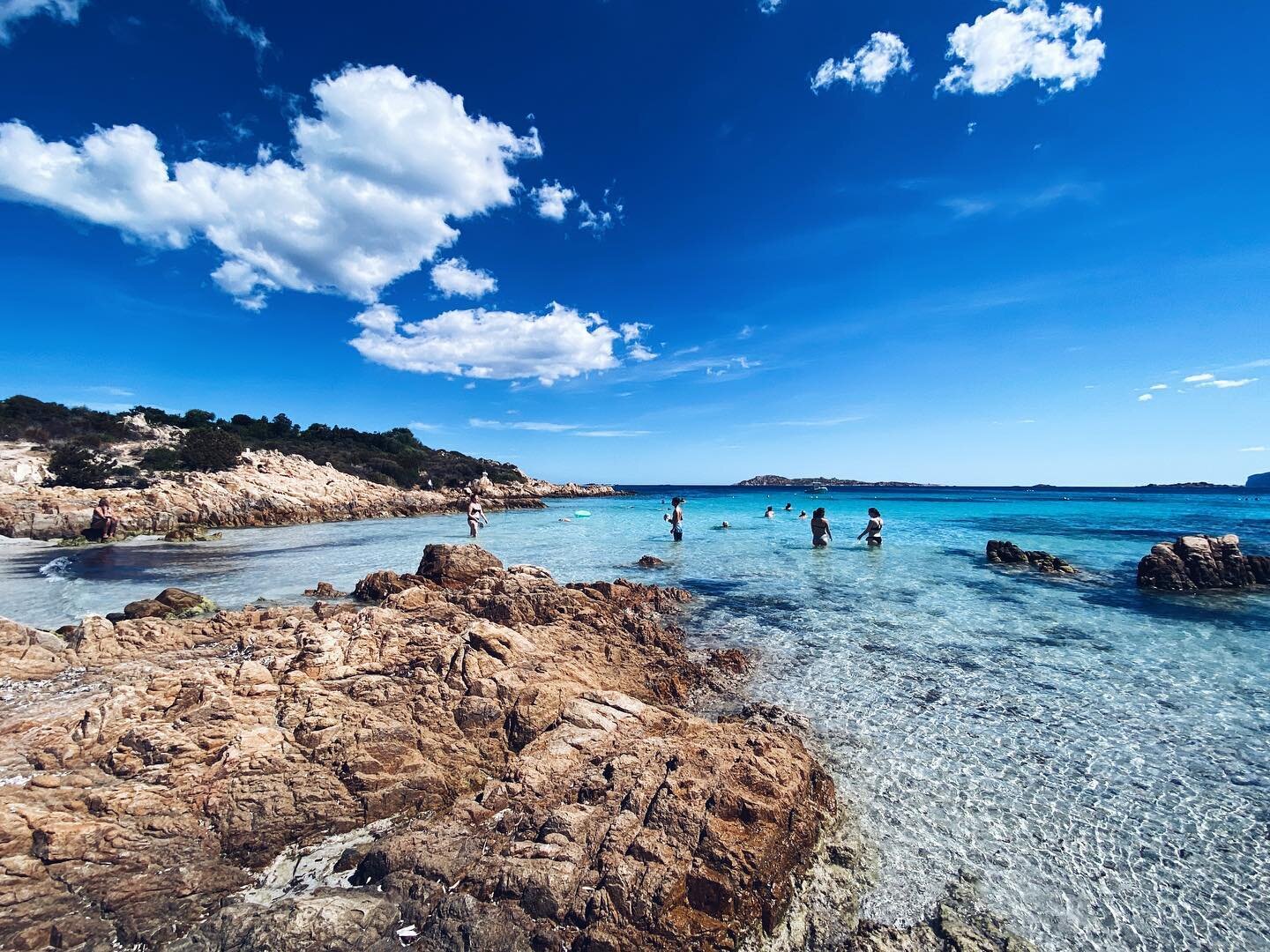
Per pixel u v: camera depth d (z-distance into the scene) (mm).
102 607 16422
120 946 4406
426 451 112375
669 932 4680
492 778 6914
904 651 12008
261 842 5613
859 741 8102
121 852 5086
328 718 7211
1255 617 14539
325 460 80750
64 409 73125
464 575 16984
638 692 9875
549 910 4668
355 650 9312
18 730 6895
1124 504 69688
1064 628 13656
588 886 4863
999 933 4855
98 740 6551
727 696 9859
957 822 6273
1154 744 7945
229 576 21812
